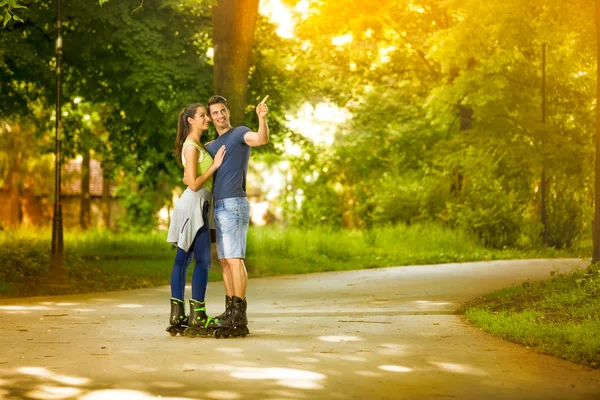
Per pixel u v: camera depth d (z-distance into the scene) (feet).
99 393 21.20
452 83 109.60
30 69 75.36
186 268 32.12
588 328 29.84
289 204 143.84
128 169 94.32
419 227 105.09
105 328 34.09
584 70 107.96
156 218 144.97
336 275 67.21
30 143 153.28
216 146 32.27
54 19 74.95
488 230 103.81
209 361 25.62
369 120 130.82
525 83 109.29
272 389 21.67
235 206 31.63
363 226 131.03
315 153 140.36
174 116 75.10
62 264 58.29
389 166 123.24
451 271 67.00
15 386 21.99
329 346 28.58
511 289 43.60
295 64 109.40
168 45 74.33
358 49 120.47
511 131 109.19
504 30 87.51
